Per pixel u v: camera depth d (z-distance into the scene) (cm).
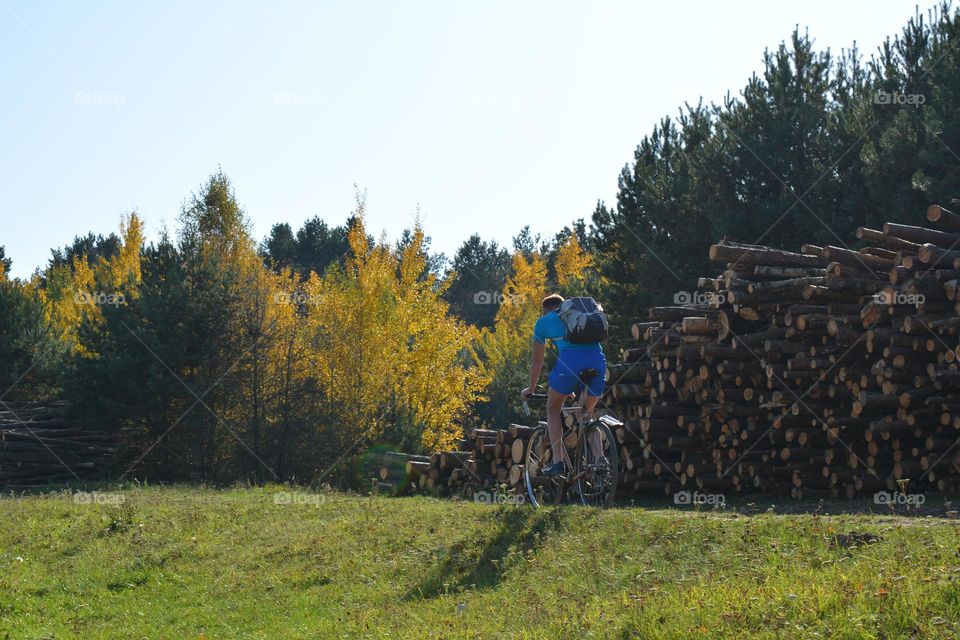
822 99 2259
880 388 1108
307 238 7769
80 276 4219
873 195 1906
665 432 1282
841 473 1123
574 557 696
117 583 878
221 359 2641
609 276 2600
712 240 2217
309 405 2638
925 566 510
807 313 1122
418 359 2897
